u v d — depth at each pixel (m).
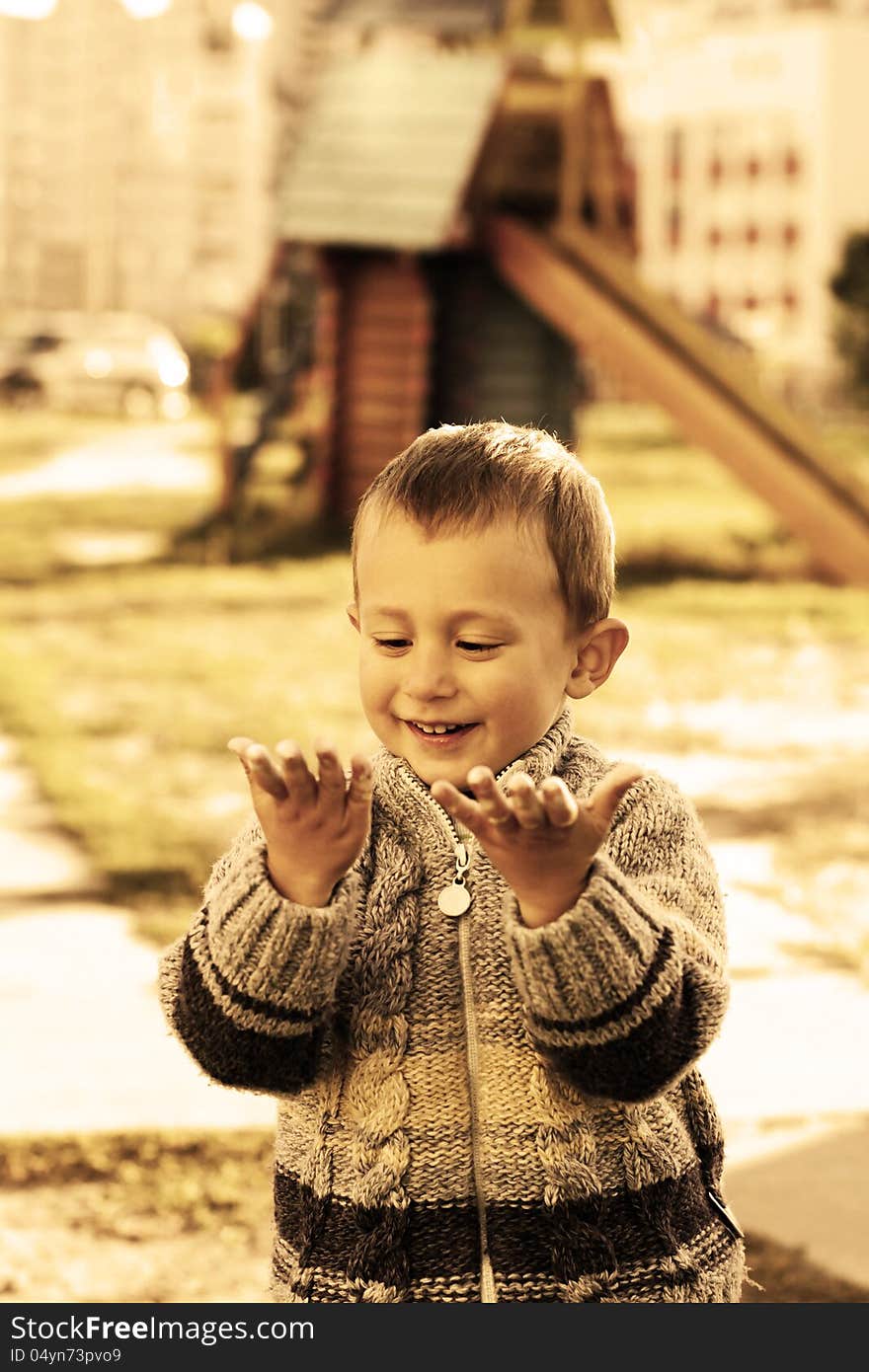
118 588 15.36
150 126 78.62
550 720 2.08
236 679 10.84
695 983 1.94
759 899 6.46
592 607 2.10
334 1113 2.04
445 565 1.99
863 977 5.58
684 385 16.64
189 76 78.19
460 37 20.34
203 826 7.22
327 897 1.93
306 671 11.17
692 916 2.09
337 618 13.70
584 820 1.84
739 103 74.19
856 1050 4.93
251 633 12.88
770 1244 3.72
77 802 7.55
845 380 45.75
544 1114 1.99
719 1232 2.12
